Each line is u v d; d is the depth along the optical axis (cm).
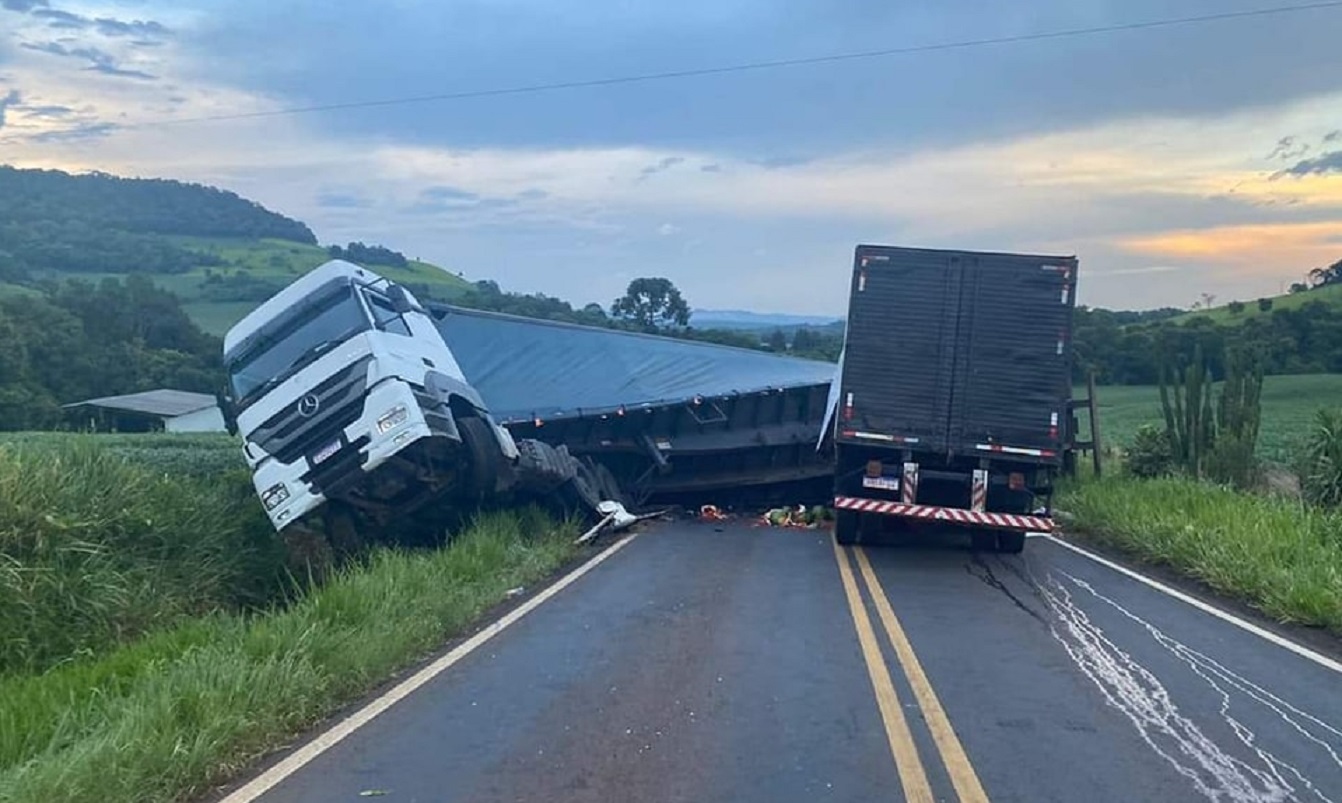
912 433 1716
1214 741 758
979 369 1709
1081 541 1886
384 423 1457
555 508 1978
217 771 691
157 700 757
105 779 630
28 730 765
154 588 1308
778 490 2461
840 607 1269
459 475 1636
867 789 662
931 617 1208
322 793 662
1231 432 2309
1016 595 1349
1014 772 693
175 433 4244
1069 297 1700
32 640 1127
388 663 960
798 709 838
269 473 1477
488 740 764
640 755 729
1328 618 1124
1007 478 1716
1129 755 727
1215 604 1286
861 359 1730
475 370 2292
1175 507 1791
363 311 1551
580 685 911
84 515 1323
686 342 2611
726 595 1348
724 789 663
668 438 2314
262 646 915
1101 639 1090
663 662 992
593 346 2461
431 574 1272
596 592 1369
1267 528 1468
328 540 1532
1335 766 706
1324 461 2044
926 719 810
